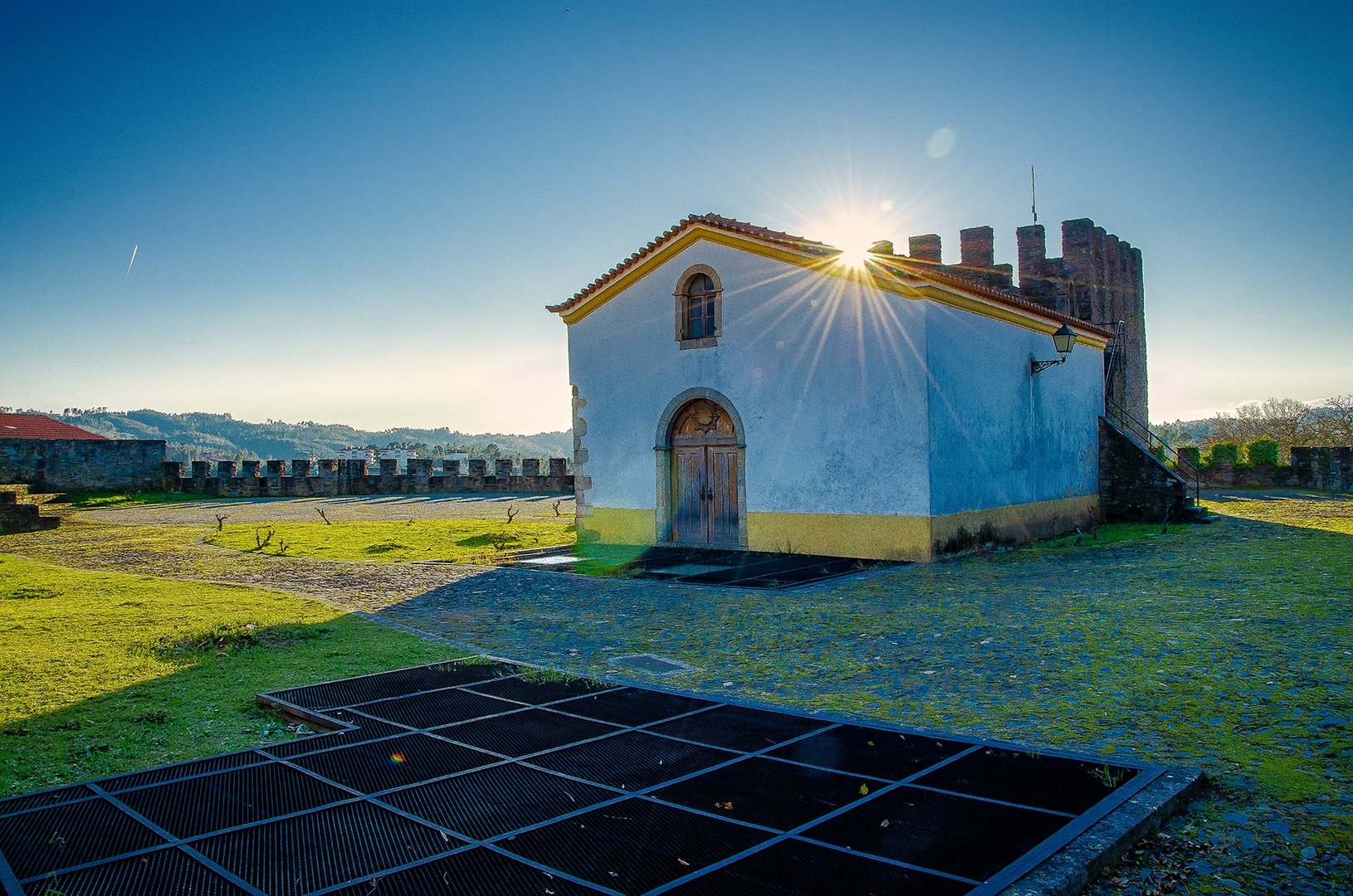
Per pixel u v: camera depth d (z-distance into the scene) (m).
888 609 11.09
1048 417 19.73
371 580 14.70
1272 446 31.59
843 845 4.46
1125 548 16.58
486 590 13.52
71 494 38.66
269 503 36.59
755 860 4.32
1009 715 6.70
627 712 6.94
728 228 17.33
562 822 4.84
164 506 35.62
